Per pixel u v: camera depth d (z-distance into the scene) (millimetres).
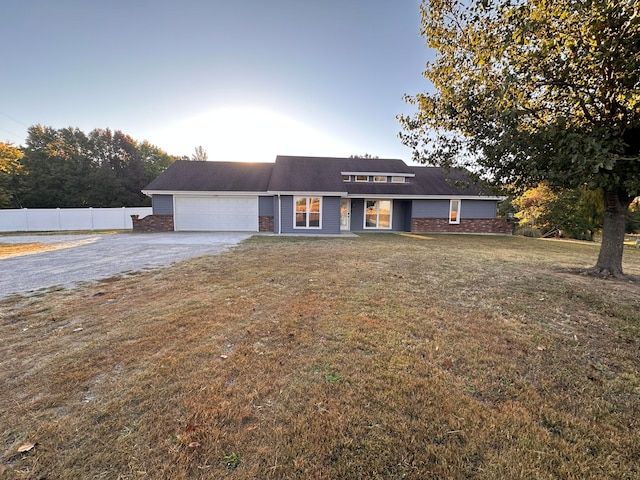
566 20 4168
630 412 2086
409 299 4441
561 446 1753
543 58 4500
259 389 2250
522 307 4176
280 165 17578
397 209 18203
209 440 1750
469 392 2260
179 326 3418
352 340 3084
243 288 4973
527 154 5180
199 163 18672
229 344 2984
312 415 1977
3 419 1921
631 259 9094
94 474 1524
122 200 30734
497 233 17641
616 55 3824
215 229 16531
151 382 2324
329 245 10539
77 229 18969
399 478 1531
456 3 5559
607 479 1535
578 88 4641
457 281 5551
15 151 25094
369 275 5922
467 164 6957
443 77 6219
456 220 17703
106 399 2123
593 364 2721
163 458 1624
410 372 2510
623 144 4367
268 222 16641
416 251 9312
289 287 5047
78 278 5625
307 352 2832
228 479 1506
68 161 29828
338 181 16078
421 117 6816
